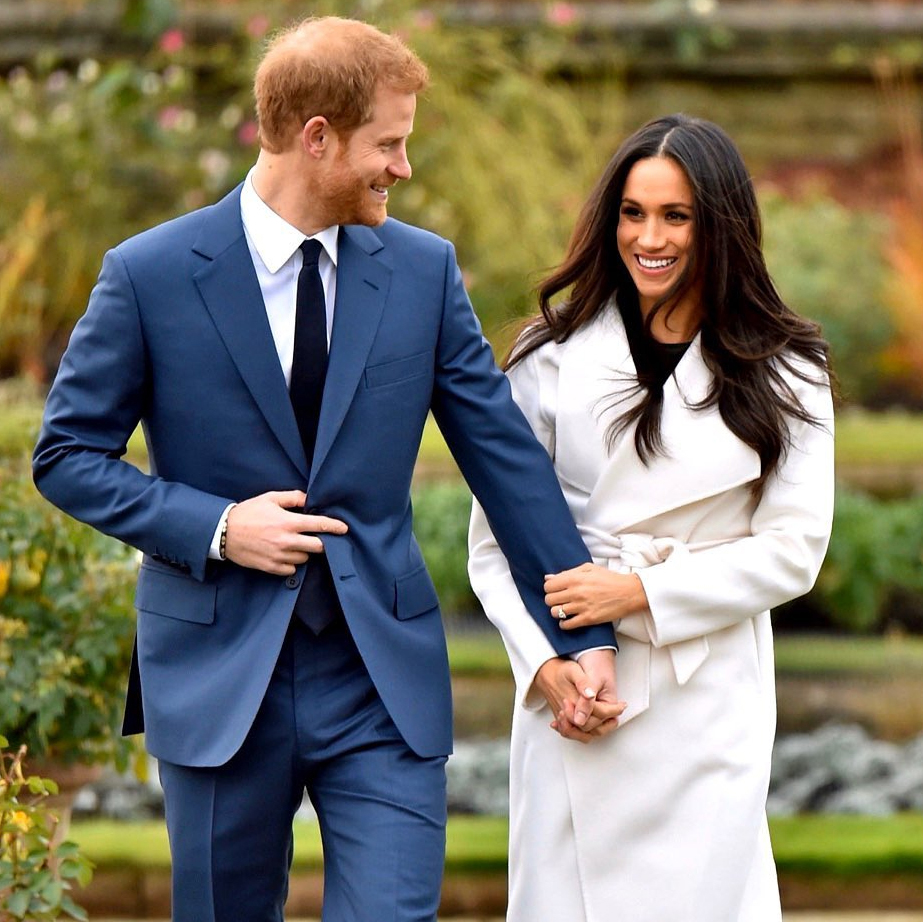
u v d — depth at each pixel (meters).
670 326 7.32
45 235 20.61
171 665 6.97
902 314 22.25
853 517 16.44
